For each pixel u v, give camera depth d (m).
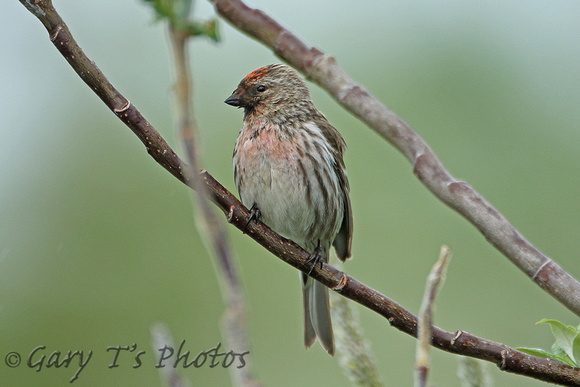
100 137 12.98
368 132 12.72
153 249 12.51
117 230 12.59
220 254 2.45
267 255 12.41
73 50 5.03
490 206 4.12
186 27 2.50
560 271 4.00
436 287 3.41
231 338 2.36
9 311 11.96
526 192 11.94
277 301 12.14
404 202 12.27
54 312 12.07
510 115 12.47
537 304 11.40
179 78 2.51
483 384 4.93
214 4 4.62
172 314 12.23
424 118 12.64
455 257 11.88
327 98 12.95
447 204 4.15
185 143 2.52
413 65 13.05
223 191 6.66
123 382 11.65
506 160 12.20
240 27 4.58
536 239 11.73
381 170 12.47
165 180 12.87
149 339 11.96
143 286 12.30
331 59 4.40
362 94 4.34
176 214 12.71
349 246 9.23
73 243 12.42
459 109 12.61
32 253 12.30
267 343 11.95
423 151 4.20
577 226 11.63
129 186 12.80
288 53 4.52
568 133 12.24
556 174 12.00
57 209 12.55
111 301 12.20
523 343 11.27
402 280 11.84
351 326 5.23
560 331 5.11
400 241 12.05
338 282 6.36
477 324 11.48
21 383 11.47
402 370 10.92
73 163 12.83
